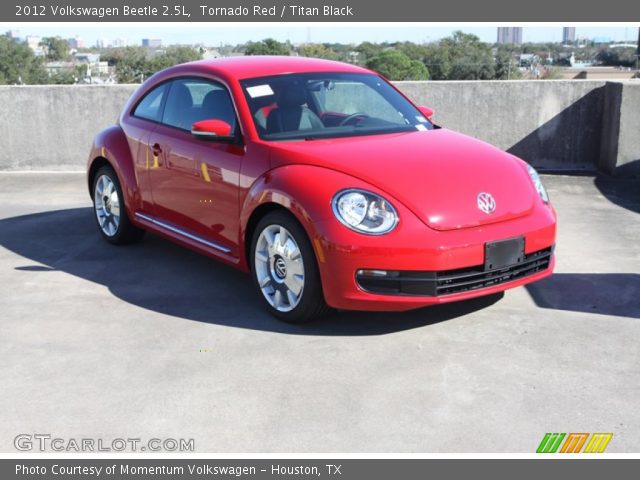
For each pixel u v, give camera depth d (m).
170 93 5.55
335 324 4.40
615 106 8.56
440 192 4.13
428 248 3.95
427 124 5.22
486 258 4.07
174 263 5.73
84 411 3.47
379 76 5.61
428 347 4.05
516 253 4.18
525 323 4.34
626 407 3.37
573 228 6.47
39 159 9.77
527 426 3.23
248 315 4.60
